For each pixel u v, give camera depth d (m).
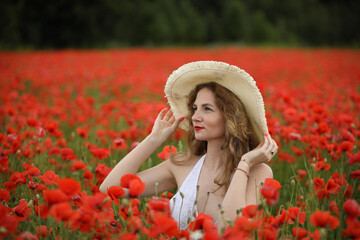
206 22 60.62
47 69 13.52
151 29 53.12
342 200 2.49
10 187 2.38
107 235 1.75
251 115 2.21
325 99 6.56
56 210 1.47
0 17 37.84
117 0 51.50
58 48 46.50
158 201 1.59
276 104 5.70
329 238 2.16
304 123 4.61
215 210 2.10
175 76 2.30
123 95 7.63
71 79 10.34
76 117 5.03
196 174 2.22
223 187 2.13
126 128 5.34
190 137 2.38
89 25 47.53
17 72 12.22
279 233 1.71
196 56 22.48
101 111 5.49
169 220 1.45
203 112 2.19
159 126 2.39
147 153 2.31
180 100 2.42
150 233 1.46
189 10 61.00
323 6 80.75
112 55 22.47
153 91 8.01
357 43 69.62
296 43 63.72
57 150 3.17
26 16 44.66
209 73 2.19
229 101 2.15
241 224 1.49
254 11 75.31
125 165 2.27
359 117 5.25
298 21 73.94
